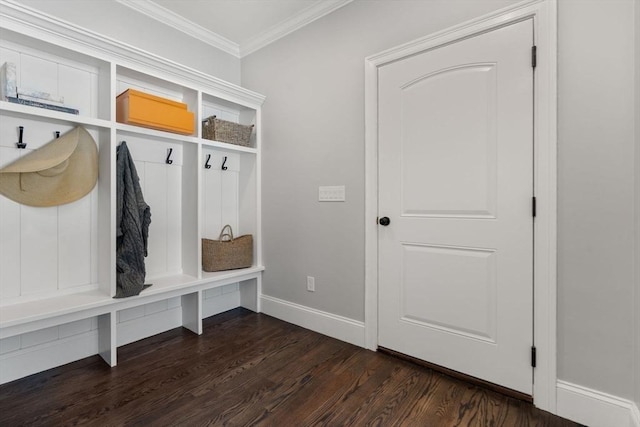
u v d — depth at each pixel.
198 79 2.33
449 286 1.83
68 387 1.70
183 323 2.55
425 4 1.89
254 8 2.42
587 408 1.42
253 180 2.85
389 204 2.05
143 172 2.30
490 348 1.69
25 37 1.64
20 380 1.76
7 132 1.72
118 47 1.90
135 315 2.29
